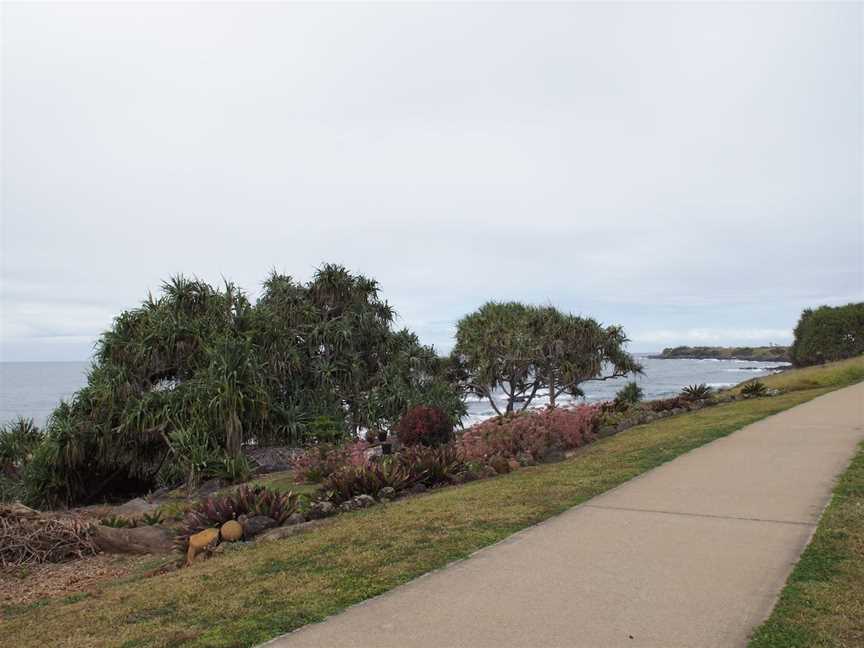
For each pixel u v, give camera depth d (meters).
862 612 3.71
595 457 10.63
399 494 9.09
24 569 8.51
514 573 4.69
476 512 6.90
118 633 4.24
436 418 13.83
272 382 19.19
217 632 3.97
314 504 8.41
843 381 22.41
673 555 4.92
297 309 21.97
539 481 8.67
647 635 3.53
